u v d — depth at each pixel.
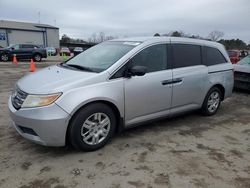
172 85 4.77
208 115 5.88
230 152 4.14
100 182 3.21
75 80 3.79
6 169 3.44
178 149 4.16
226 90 6.05
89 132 3.87
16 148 4.01
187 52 5.18
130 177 3.33
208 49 5.65
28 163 3.60
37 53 22.92
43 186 3.11
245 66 8.49
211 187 3.19
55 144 3.65
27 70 14.13
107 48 4.80
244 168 3.67
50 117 3.51
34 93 3.61
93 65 4.34
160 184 3.21
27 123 3.59
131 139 4.46
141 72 4.06
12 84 9.18
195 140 4.55
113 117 4.11
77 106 3.63
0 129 4.72
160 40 4.78
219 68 5.77
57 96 3.56
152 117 4.64
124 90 4.11
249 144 4.49
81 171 3.44
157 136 4.64
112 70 4.04
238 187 3.21
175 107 4.99
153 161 3.75
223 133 4.94
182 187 3.17
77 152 3.93
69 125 3.71
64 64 4.87
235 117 5.98
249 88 8.36
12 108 3.83
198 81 5.27
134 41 4.70
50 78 3.98
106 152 3.97
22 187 3.09
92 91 3.77
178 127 5.14
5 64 18.17
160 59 4.70
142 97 4.36
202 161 3.81
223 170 3.59
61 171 3.43
